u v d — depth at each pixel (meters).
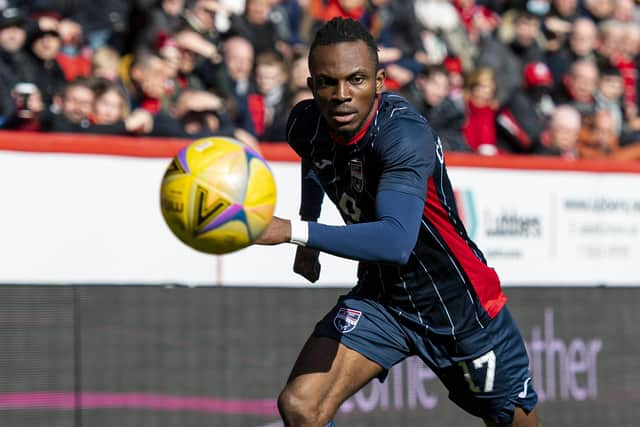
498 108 30.27
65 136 21.23
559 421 24.77
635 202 26.73
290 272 23.31
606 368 25.44
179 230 12.79
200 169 12.62
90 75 26.28
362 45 13.84
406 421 23.45
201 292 22.19
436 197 15.38
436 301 16.09
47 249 21.00
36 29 25.11
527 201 25.23
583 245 25.95
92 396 21.19
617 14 36.12
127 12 27.92
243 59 27.42
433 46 32.31
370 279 16.36
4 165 20.62
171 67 26.03
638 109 34.91
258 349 22.64
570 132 29.89
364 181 14.83
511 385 16.72
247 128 27.36
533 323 24.64
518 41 32.53
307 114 15.46
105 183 21.56
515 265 25.06
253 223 12.66
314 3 31.14
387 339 16.22
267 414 22.67
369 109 14.10
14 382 20.50
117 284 21.48
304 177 17.00
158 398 21.73
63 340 20.97
